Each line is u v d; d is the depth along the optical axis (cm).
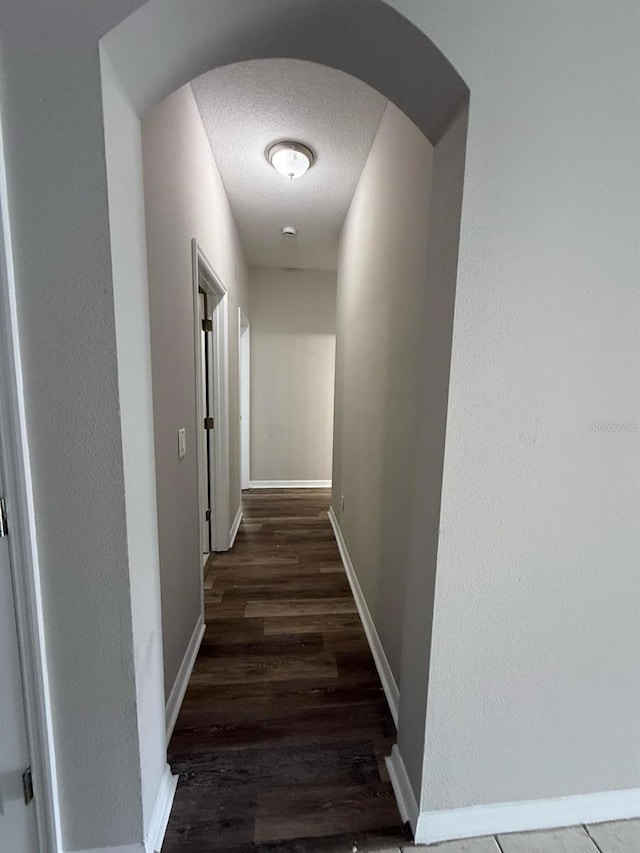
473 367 87
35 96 71
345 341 275
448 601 96
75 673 88
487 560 95
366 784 118
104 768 93
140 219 94
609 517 97
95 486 83
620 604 102
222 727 136
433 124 93
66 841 94
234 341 300
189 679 158
